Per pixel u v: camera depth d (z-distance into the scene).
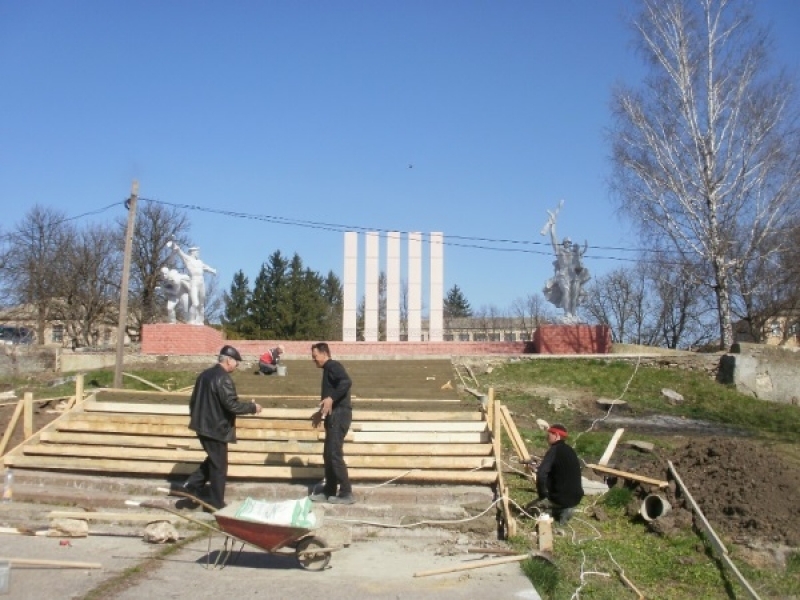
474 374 23.08
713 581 8.42
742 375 22.69
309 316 64.00
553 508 10.12
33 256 47.97
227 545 8.48
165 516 9.30
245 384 19.05
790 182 27.03
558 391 21.58
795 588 8.31
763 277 32.03
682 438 17.12
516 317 77.38
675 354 24.56
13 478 10.76
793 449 16.47
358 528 9.45
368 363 22.83
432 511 9.94
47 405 16.25
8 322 54.59
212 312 66.19
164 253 49.28
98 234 49.38
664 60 28.09
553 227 27.92
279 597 7.07
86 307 48.22
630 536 9.91
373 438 11.92
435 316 30.02
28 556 8.02
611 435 16.52
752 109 27.39
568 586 8.01
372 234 30.45
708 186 27.55
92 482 10.55
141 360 24.03
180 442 11.55
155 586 7.22
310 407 13.42
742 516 10.06
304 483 10.71
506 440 14.98
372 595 7.24
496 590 7.49
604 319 58.25
